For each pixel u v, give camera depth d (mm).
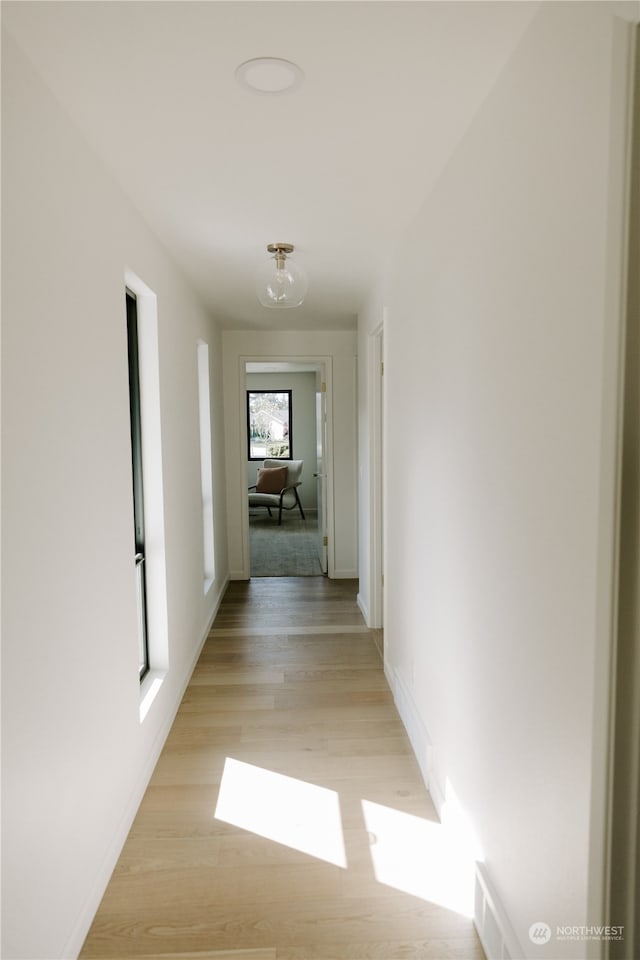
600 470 1066
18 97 1395
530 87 1374
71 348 1706
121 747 2129
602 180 1070
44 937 1468
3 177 1311
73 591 1683
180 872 2000
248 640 4250
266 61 1487
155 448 2904
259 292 3191
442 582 2227
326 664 3805
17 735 1335
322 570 6355
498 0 1277
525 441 1432
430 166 2125
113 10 1280
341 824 2246
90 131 1828
